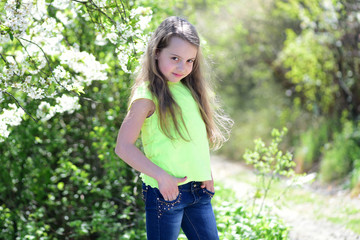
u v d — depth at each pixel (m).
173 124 2.00
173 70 1.99
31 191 4.05
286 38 9.92
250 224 3.52
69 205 4.26
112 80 4.04
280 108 10.24
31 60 2.61
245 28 10.49
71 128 4.44
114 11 2.59
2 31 2.40
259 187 4.32
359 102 8.16
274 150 4.17
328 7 7.54
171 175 1.95
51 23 2.64
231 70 11.53
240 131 10.43
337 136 7.80
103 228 3.65
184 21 2.06
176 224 2.04
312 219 5.01
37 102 3.65
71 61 2.67
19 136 3.81
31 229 3.51
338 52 7.91
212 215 2.16
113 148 3.85
